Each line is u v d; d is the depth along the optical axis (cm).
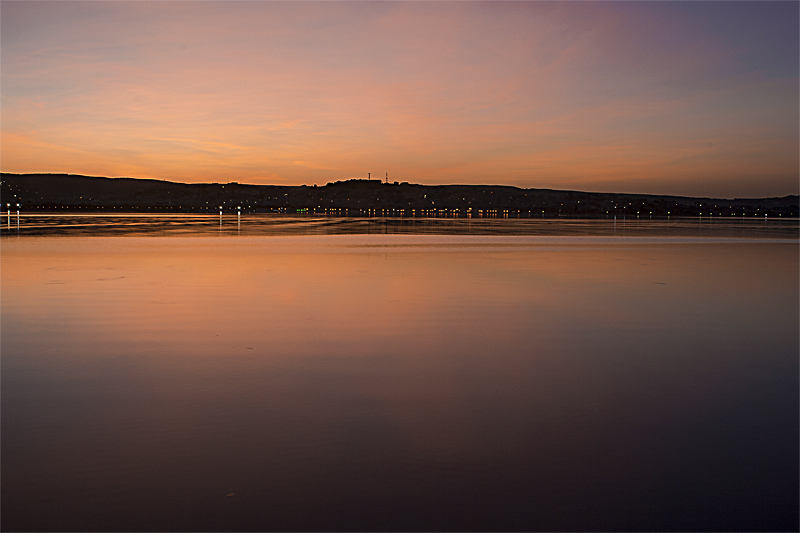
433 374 536
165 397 463
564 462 351
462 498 309
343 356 600
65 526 282
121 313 835
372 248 2186
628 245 2495
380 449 367
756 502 308
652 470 342
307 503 303
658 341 680
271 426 403
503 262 1656
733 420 421
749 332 736
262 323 770
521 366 566
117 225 4600
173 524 284
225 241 2569
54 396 464
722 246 2522
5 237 2816
